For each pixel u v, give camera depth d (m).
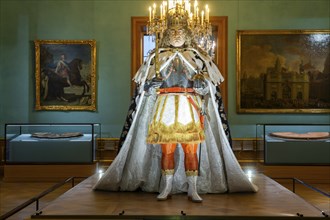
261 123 13.56
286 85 13.55
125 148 6.71
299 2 13.52
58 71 13.62
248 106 13.57
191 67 6.48
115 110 13.66
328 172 12.08
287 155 12.17
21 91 13.67
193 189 6.43
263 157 12.59
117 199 6.57
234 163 6.80
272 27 13.54
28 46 13.62
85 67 13.62
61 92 13.64
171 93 6.50
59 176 12.43
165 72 6.54
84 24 13.63
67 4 13.62
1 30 13.62
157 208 5.99
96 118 13.70
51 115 13.72
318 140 12.12
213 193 7.00
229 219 5.55
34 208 9.18
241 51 13.52
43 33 13.62
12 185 11.92
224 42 13.54
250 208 5.99
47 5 13.62
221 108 6.82
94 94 13.59
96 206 6.10
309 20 13.53
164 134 6.32
